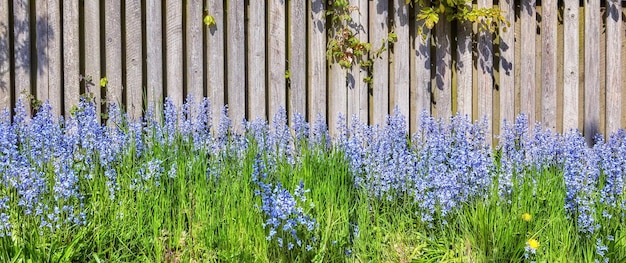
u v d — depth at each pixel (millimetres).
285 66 5840
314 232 3465
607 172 4113
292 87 5824
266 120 5621
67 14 5402
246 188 3727
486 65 6191
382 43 5969
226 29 5805
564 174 4023
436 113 6184
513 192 3936
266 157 4363
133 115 5523
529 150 4895
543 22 6254
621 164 4176
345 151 4559
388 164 4230
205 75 5789
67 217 3480
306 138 5293
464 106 6176
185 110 5172
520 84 6254
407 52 6043
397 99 6043
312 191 3867
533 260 3428
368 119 6113
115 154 4195
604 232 3518
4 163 3594
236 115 5727
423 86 6090
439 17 6105
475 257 3516
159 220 3576
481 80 6199
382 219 3812
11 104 5461
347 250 3521
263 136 4945
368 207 3852
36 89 5418
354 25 5965
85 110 4449
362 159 4387
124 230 3609
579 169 4113
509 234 3514
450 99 6160
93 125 4109
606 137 6410
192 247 3545
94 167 4012
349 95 5984
